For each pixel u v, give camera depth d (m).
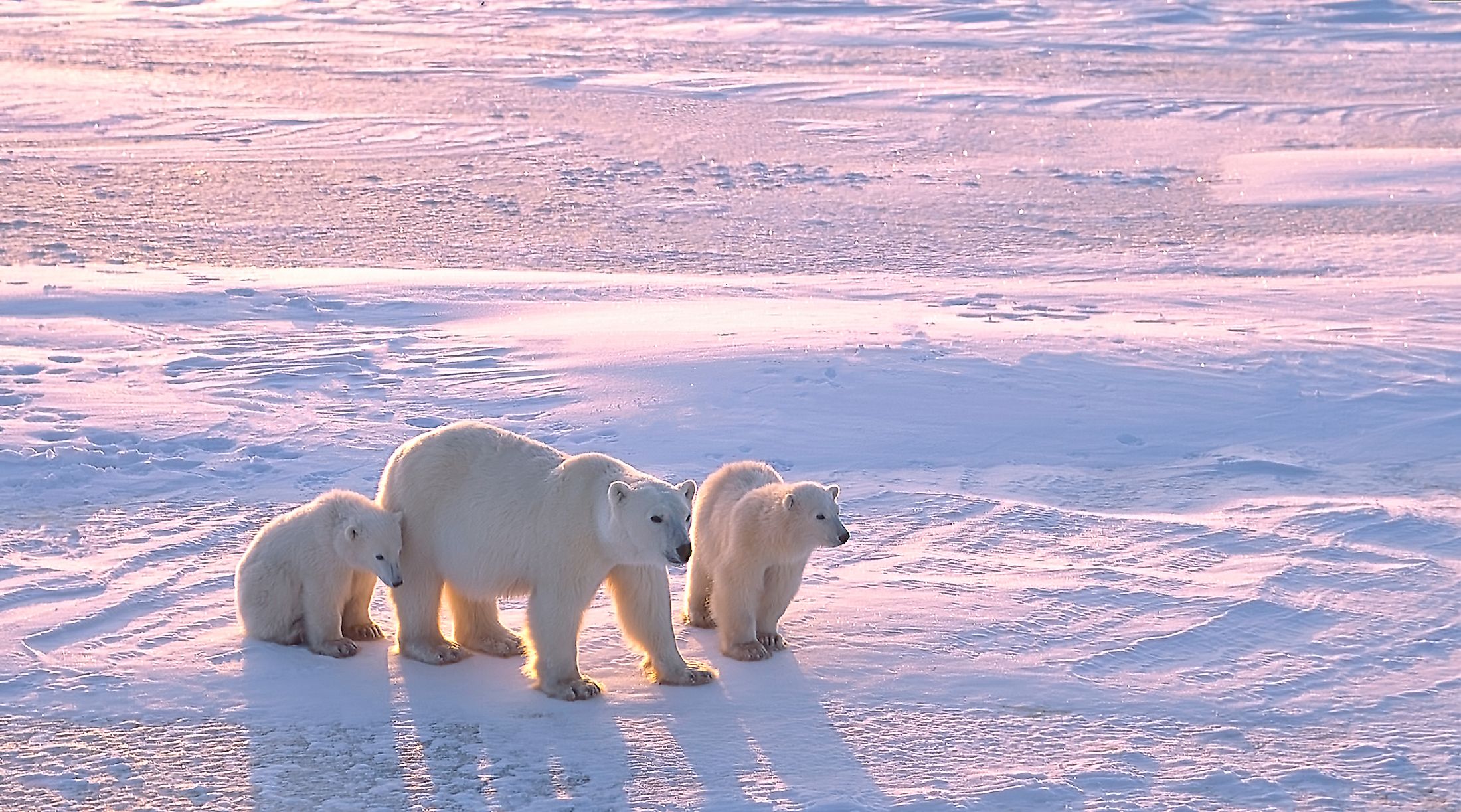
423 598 8.00
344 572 8.02
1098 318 18.55
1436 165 35.25
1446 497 11.81
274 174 31.44
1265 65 60.66
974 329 16.91
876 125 42.34
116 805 6.29
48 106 40.25
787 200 30.28
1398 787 6.75
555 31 69.12
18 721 7.07
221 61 54.03
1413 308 19.66
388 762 6.77
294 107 42.72
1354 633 8.67
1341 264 24.14
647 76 51.69
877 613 8.88
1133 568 9.78
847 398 13.97
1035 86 52.03
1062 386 14.66
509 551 7.62
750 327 16.73
